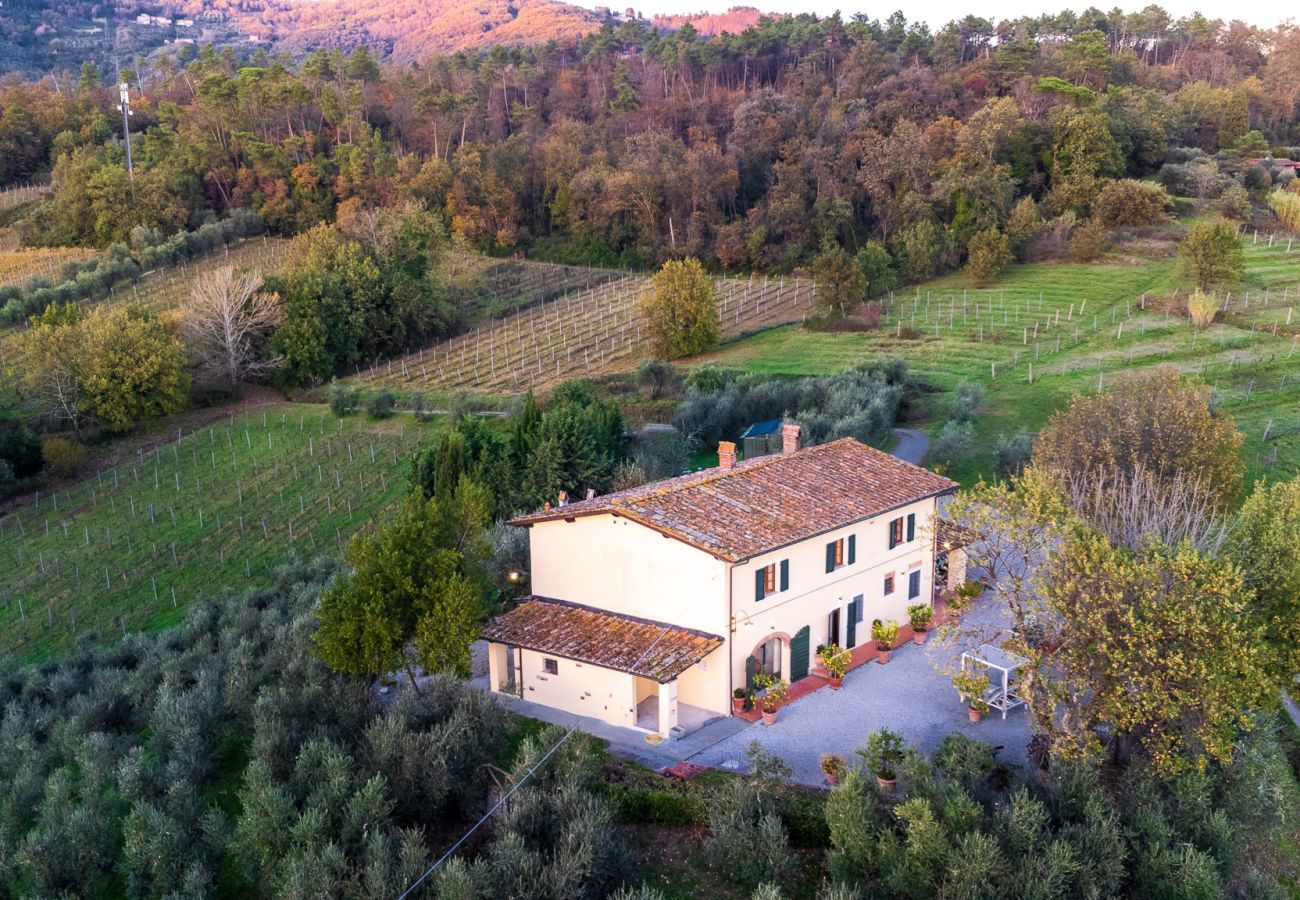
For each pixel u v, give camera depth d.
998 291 97.31
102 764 31.53
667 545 33.38
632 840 27.19
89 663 45.75
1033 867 23.39
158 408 81.44
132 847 25.97
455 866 23.44
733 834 25.56
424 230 106.81
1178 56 174.75
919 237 103.44
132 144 137.75
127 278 108.25
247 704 33.50
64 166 126.44
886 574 38.62
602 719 33.09
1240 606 25.91
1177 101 141.38
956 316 91.75
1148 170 124.81
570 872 23.86
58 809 28.67
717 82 164.38
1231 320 82.69
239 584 56.94
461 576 33.47
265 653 39.03
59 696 41.47
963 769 27.00
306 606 43.94
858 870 24.83
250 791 27.33
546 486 55.84
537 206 132.12
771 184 124.19
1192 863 23.61
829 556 36.00
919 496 38.75
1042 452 47.59
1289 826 29.44
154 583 57.50
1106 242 104.31
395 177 126.00
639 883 25.72
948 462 60.62
